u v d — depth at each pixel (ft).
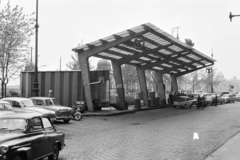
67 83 88.22
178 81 226.17
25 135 23.84
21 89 90.79
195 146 36.40
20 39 84.07
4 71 87.20
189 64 131.34
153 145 37.68
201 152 32.58
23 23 84.74
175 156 30.73
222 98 154.10
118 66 102.47
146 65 118.42
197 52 111.65
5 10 82.74
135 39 81.41
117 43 80.53
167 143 39.09
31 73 90.53
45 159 29.45
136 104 110.42
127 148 35.86
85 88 86.12
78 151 34.19
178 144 38.09
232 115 84.28
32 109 55.93
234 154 31.48
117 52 95.20
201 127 56.65
